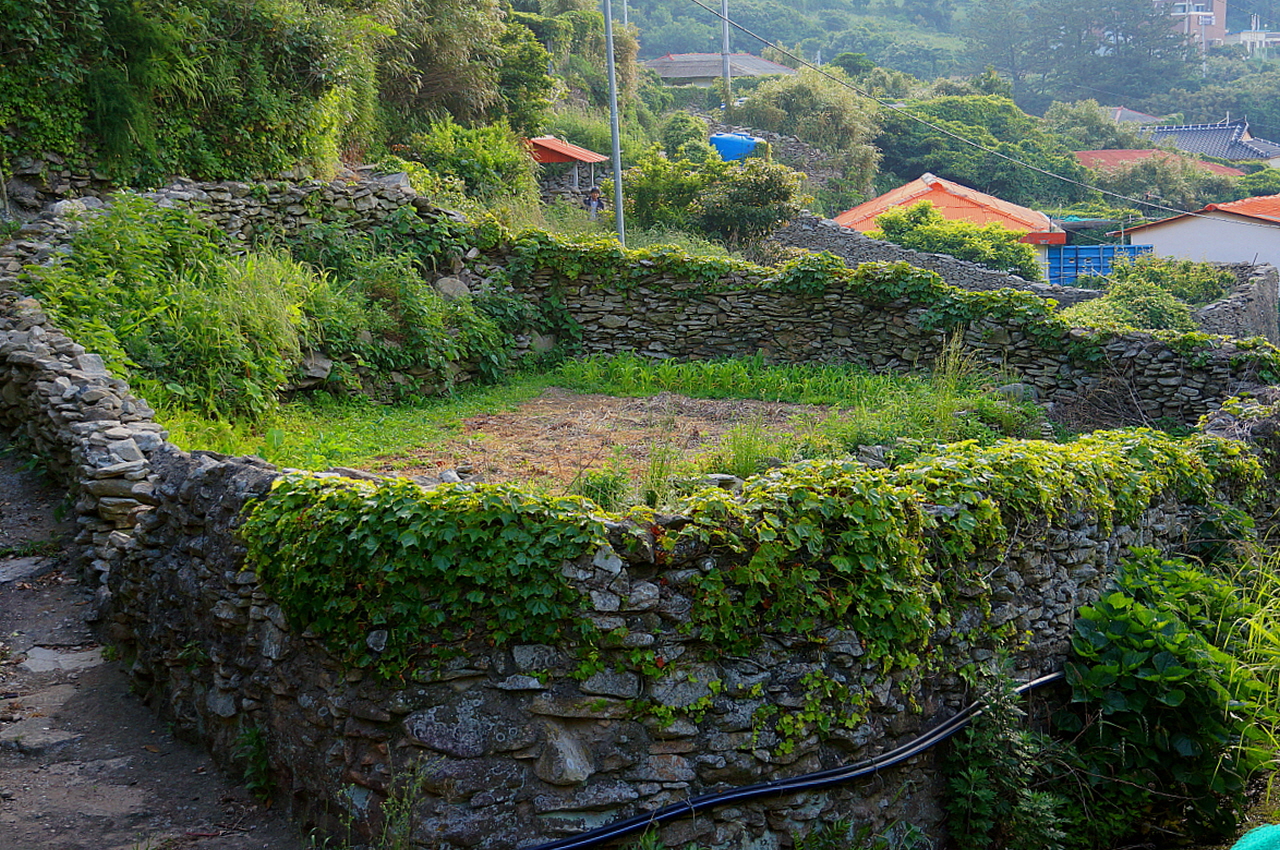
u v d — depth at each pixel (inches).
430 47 738.8
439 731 156.9
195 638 197.5
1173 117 3265.3
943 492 201.6
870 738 178.5
